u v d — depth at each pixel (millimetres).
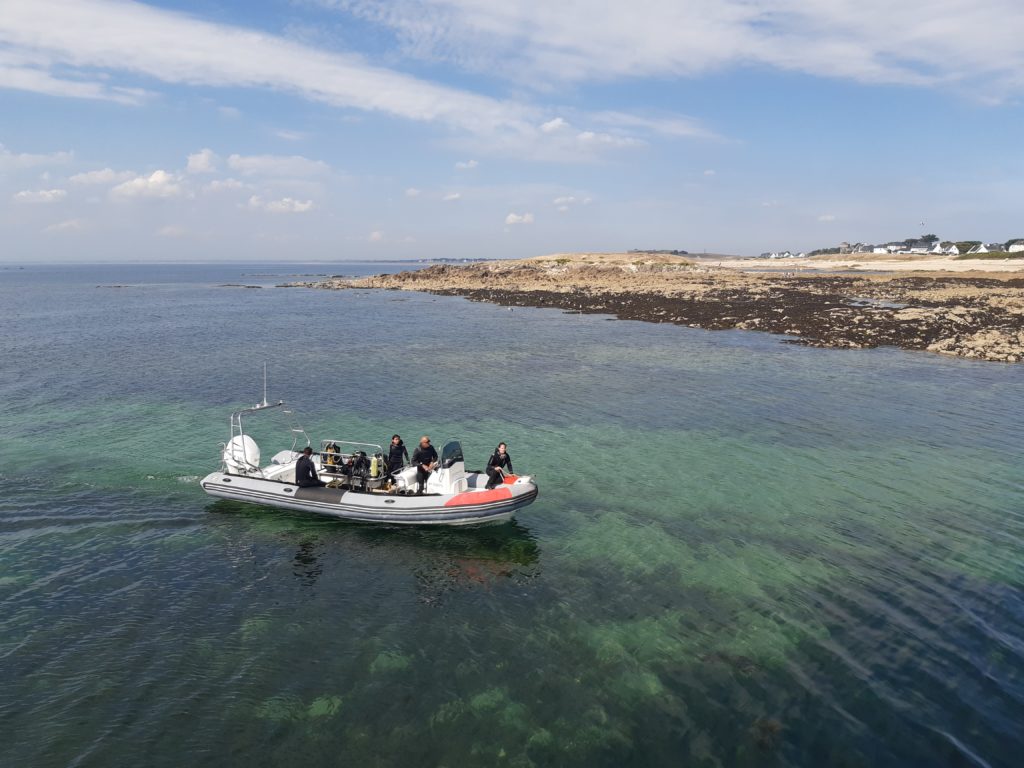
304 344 39219
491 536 13445
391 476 14750
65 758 7359
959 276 89812
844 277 92750
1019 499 15125
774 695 8531
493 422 21688
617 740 7742
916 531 13500
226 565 12172
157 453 18328
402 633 9992
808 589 11242
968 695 8500
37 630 9844
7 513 14188
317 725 7953
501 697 8500
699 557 12445
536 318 52719
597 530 13664
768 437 19953
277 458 16344
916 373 29344
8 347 37688
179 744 7605
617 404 24047
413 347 37812
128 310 63812
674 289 71938
